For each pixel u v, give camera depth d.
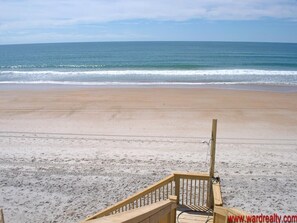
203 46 137.00
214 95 23.05
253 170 10.51
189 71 37.34
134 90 25.38
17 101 21.70
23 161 11.43
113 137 14.04
